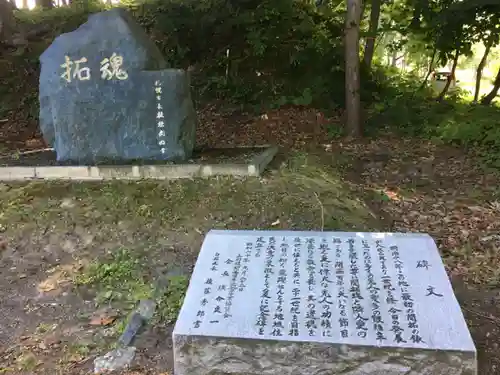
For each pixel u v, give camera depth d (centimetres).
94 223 491
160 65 620
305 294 289
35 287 409
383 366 262
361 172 675
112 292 396
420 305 278
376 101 977
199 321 281
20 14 1150
